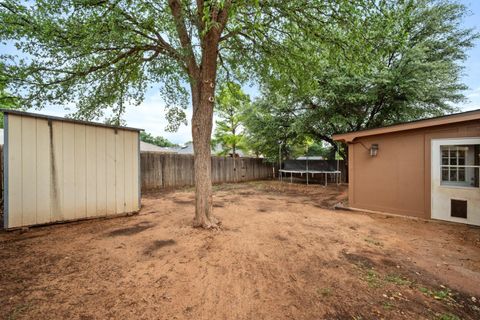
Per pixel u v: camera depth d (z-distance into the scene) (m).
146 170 9.31
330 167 12.50
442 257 2.99
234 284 2.26
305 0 3.77
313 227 4.31
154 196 7.87
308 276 2.45
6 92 4.28
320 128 11.27
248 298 2.03
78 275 2.33
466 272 2.59
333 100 9.19
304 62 5.04
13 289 2.04
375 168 5.64
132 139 5.17
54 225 4.04
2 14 3.38
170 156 10.23
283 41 4.85
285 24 4.29
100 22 3.58
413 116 8.72
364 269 2.63
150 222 4.41
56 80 4.41
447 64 7.63
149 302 1.92
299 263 2.75
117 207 4.86
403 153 5.20
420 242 3.54
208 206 4.10
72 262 2.62
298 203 6.95
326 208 6.27
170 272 2.45
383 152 5.52
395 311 1.88
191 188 10.01
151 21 3.90
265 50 4.91
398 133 5.27
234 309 1.87
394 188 5.32
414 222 4.72
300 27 4.19
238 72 6.01
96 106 5.38
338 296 2.08
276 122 12.38
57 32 3.70
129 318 1.71
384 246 3.36
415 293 2.16
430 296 2.12
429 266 2.73
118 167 4.91
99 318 1.70
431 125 4.68
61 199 4.13
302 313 1.84
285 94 6.29
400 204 5.23
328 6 3.79
